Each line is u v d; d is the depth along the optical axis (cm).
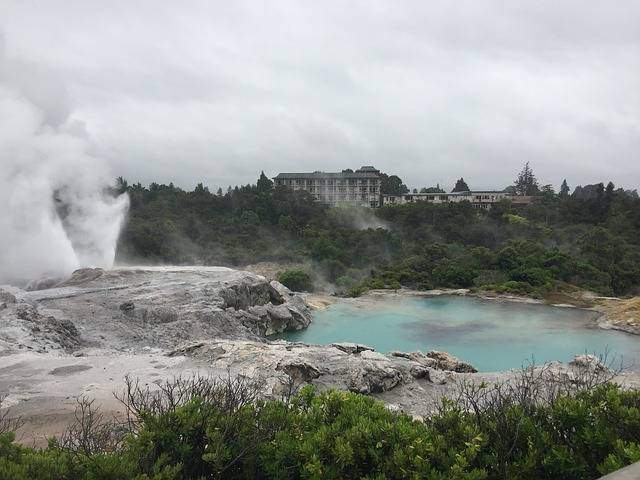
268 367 1501
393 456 543
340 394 689
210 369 1478
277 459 556
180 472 548
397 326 3481
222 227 7756
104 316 2520
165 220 7300
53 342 1981
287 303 3500
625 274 5356
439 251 6197
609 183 8806
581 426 585
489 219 8100
